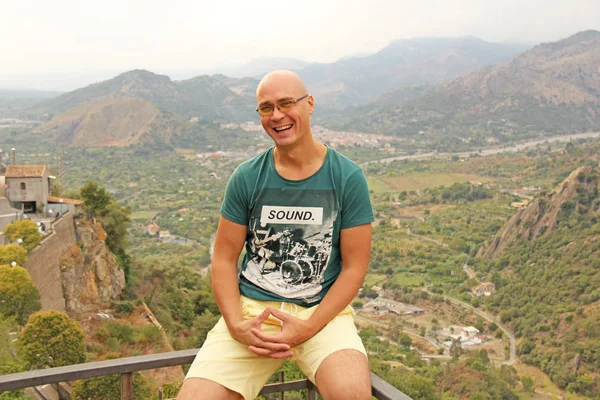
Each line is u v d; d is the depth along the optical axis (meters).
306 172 3.11
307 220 3.11
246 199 3.19
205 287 43.06
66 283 27.02
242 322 3.02
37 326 18.05
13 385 2.88
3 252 20.98
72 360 18.30
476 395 43.97
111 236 36.72
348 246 3.12
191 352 3.24
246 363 3.03
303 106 3.05
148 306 35.31
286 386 3.26
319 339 2.99
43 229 26.88
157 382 19.52
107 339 25.42
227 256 3.28
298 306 3.17
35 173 31.23
